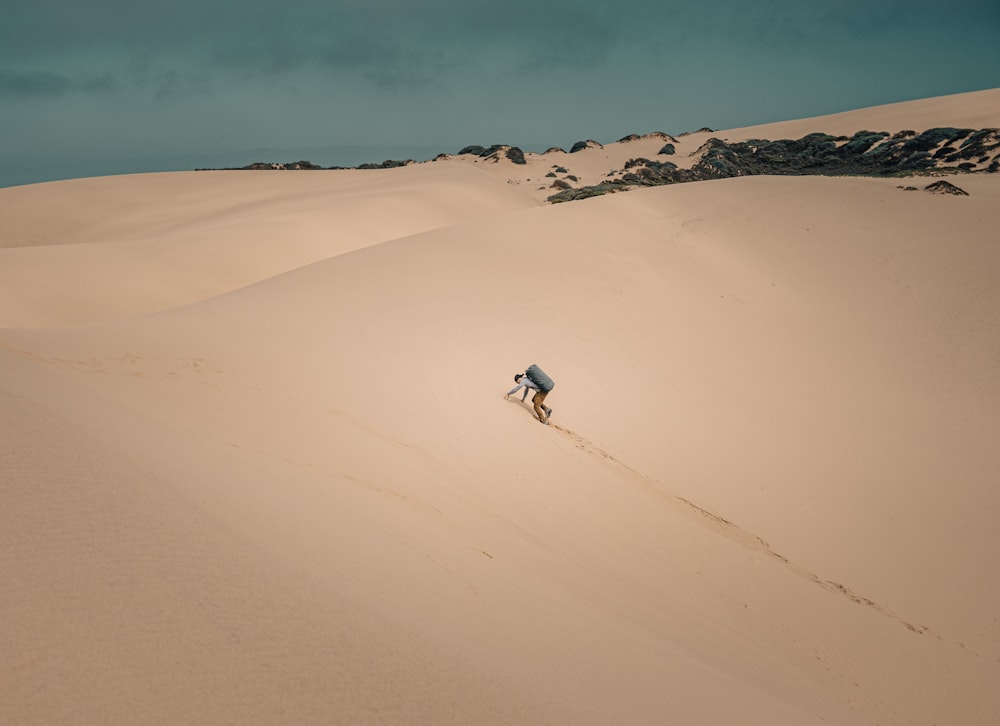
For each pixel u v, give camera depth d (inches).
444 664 138.7
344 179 2723.9
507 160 4188.0
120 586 127.6
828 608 376.8
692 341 722.2
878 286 1008.9
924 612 406.3
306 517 199.9
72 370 315.9
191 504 173.2
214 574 142.2
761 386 661.3
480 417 432.8
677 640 257.4
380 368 459.8
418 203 1814.7
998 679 359.3
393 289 660.7
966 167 2689.5
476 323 611.2
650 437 512.4
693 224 1162.6
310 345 466.9
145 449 208.1
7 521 137.5
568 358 595.5
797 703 242.5
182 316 503.2
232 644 121.2
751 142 3941.9
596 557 323.3
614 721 146.1
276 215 1556.3
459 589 193.9
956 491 544.7
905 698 322.0
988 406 693.3
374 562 185.0
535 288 746.8
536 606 210.8
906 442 609.3
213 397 328.8
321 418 343.6
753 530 439.8
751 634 319.0
